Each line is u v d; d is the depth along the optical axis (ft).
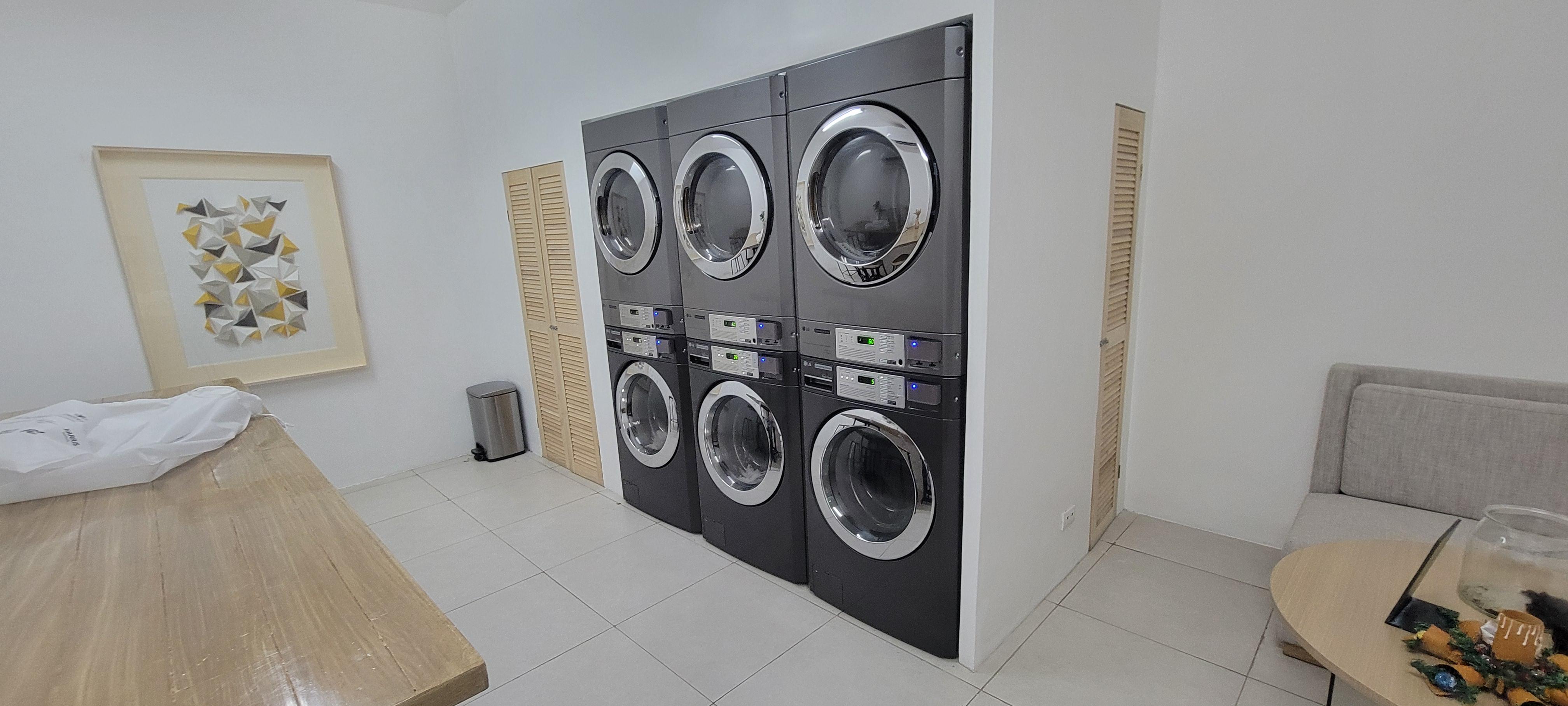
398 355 11.94
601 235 9.33
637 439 9.92
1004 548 6.43
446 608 7.73
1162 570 7.91
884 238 6.11
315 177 10.65
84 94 8.71
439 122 11.94
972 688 6.08
